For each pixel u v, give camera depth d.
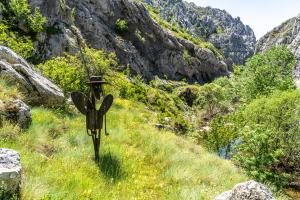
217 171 10.97
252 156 18.97
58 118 13.14
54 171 7.11
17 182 5.20
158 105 44.25
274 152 19.06
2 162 5.38
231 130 24.30
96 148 8.94
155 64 87.56
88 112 8.91
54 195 5.63
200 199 7.76
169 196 7.84
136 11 83.81
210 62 113.44
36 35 38.00
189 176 9.58
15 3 36.72
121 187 7.75
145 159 10.64
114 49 69.81
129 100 32.59
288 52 61.22
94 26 65.31
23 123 10.00
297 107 26.64
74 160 8.41
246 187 6.18
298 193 19.98
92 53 30.83
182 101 70.00
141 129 15.57
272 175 17.89
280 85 51.66
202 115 63.66
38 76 15.32
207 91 68.81
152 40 87.75
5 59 14.77
